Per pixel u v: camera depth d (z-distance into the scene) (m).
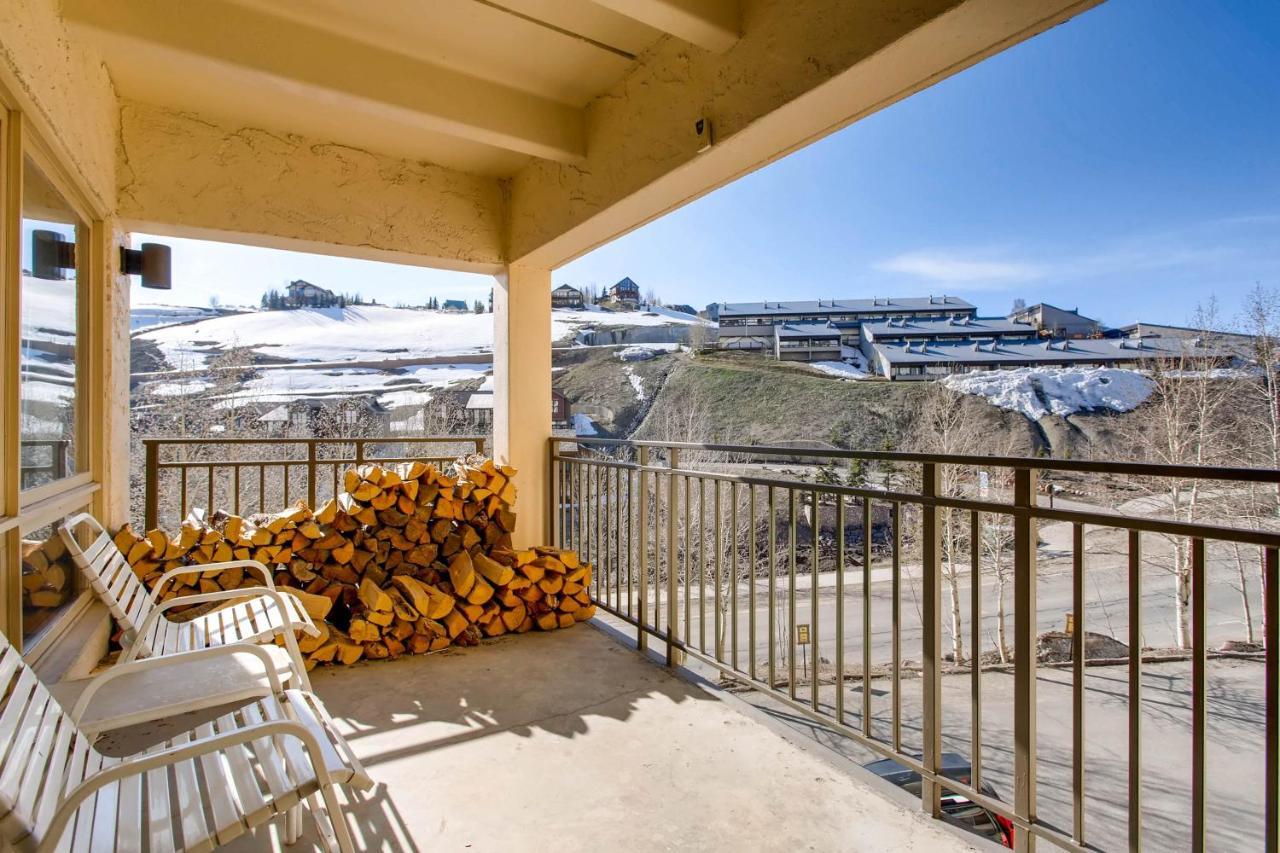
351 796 1.89
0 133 1.80
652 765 2.08
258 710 1.48
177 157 3.14
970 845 1.66
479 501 3.65
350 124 3.34
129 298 3.24
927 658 1.78
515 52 2.78
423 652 3.10
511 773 2.02
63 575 2.43
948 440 12.37
